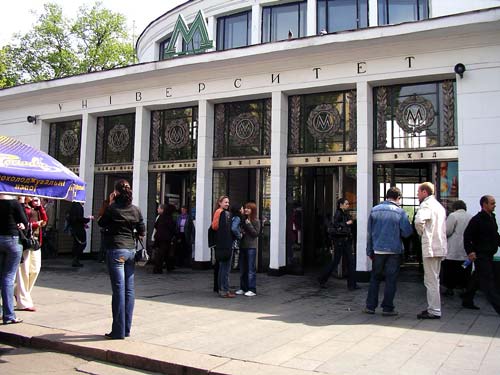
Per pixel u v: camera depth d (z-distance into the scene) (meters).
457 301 8.30
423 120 10.48
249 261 8.97
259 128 12.45
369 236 7.36
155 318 6.92
